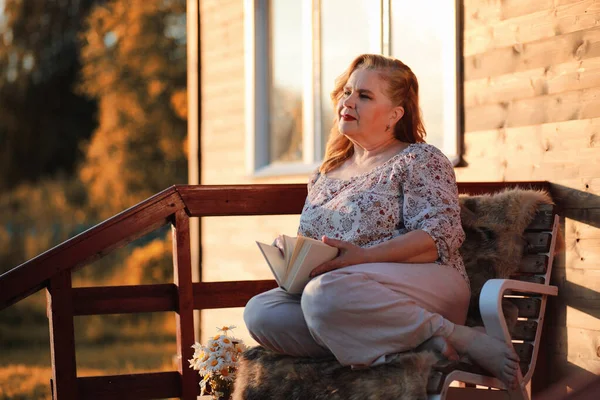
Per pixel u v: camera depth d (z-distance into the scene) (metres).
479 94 6.04
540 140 5.55
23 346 17.20
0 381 12.42
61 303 4.81
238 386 4.16
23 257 27.84
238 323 9.08
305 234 4.41
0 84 31.05
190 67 10.20
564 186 5.37
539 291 4.27
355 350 3.79
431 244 4.01
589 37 5.24
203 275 9.98
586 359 5.21
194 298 5.27
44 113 31.48
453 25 6.21
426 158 4.19
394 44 7.16
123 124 26.84
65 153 31.55
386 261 3.96
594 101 5.20
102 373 13.59
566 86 5.38
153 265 21.88
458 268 4.16
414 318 3.77
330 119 8.16
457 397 4.36
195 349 4.93
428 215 4.05
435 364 3.68
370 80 4.37
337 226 4.26
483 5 6.00
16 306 21.42
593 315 5.18
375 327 3.79
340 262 3.97
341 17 7.91
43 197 29.53
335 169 4.60
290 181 8.34
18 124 31.09
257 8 8.99
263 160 9.01
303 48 8.46
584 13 5.27
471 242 4.67
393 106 4.40
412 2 6.92
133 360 14.98
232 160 9.42
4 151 30.89
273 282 5.40
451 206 4.11
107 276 23.94
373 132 4.38
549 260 4.59
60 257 4.80
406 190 4.16
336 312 3.76
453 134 6.20
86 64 29.75
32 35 31.48
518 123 5.72
